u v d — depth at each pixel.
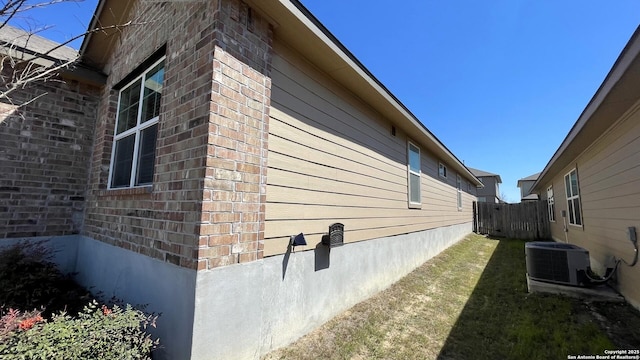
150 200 2.69
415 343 3.03
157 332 2.32
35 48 4.27
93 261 3.65
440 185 9.12
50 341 1.73
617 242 4.66
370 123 4.87
